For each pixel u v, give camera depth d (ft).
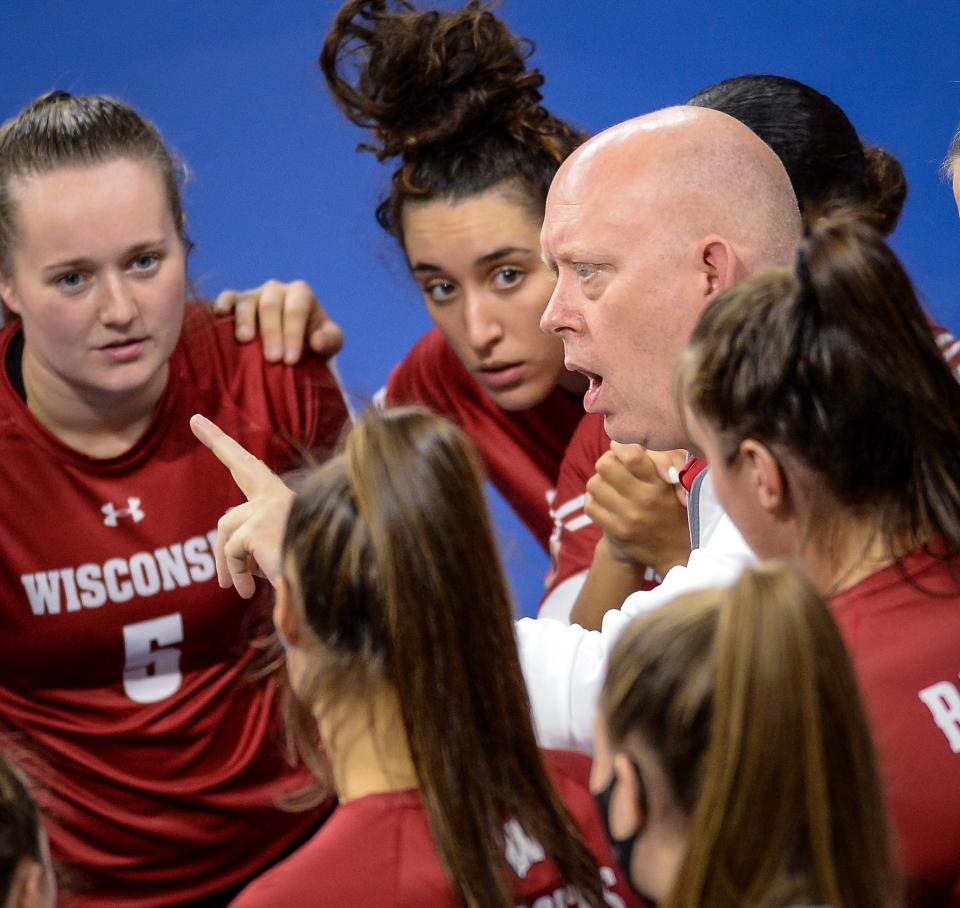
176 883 30.04
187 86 74.28
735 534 21.63
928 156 61.62
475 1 30.76
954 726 16.43
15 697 29.48
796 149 26.94
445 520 16.84
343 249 66.33
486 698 16.92
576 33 72.23
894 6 70.54
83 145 26.40
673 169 22.47
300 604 17.21
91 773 29.35
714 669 13.87
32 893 16.24
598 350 23.15
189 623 29.48
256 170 69.87
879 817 13.82
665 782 14.23
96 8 79.30
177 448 29.37
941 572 17.39
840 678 13.64
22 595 28.76
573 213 22.94
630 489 25.94
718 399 17.75
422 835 16.71
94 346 27.02
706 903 13.41
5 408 28.60
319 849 16.70
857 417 17.12
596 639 22.66
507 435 34.58
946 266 57.98
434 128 29.96
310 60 75.46
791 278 17.99
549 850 16.99
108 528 28.96
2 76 73.41
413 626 16.57
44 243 26.20
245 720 30.17
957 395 17.53
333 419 31.30
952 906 16.30
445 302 31.53
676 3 73.51
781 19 71.26
